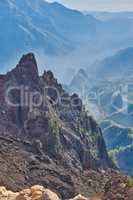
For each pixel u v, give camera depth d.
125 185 43.06
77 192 132.38
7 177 120.69
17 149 151.88
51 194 33.97
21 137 182.00
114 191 42.59
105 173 177.88
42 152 159.62
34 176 132.50
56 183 133.25
